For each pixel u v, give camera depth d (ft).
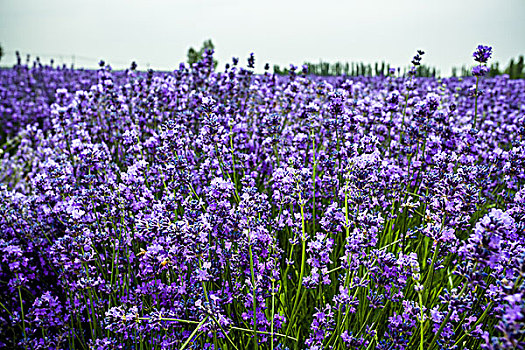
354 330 8.19
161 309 8.03
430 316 7.66
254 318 7.38
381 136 15.08
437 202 7.84
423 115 11.32
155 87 18.13
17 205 11.14
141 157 12.57
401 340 7.31
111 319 7.35
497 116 23.88
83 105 17.22
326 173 11.47
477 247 6.30
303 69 18.74
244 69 18.72
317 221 11.19
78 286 8.43
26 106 32.73
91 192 9.54
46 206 11.37
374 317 8.17
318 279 8.08
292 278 10.18
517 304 5.20
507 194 11.28
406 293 8.91
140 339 7.91
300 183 8.59
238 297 8.32
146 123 16.60
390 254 7.57
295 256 10.13
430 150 11.33
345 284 7.88
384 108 14.73
